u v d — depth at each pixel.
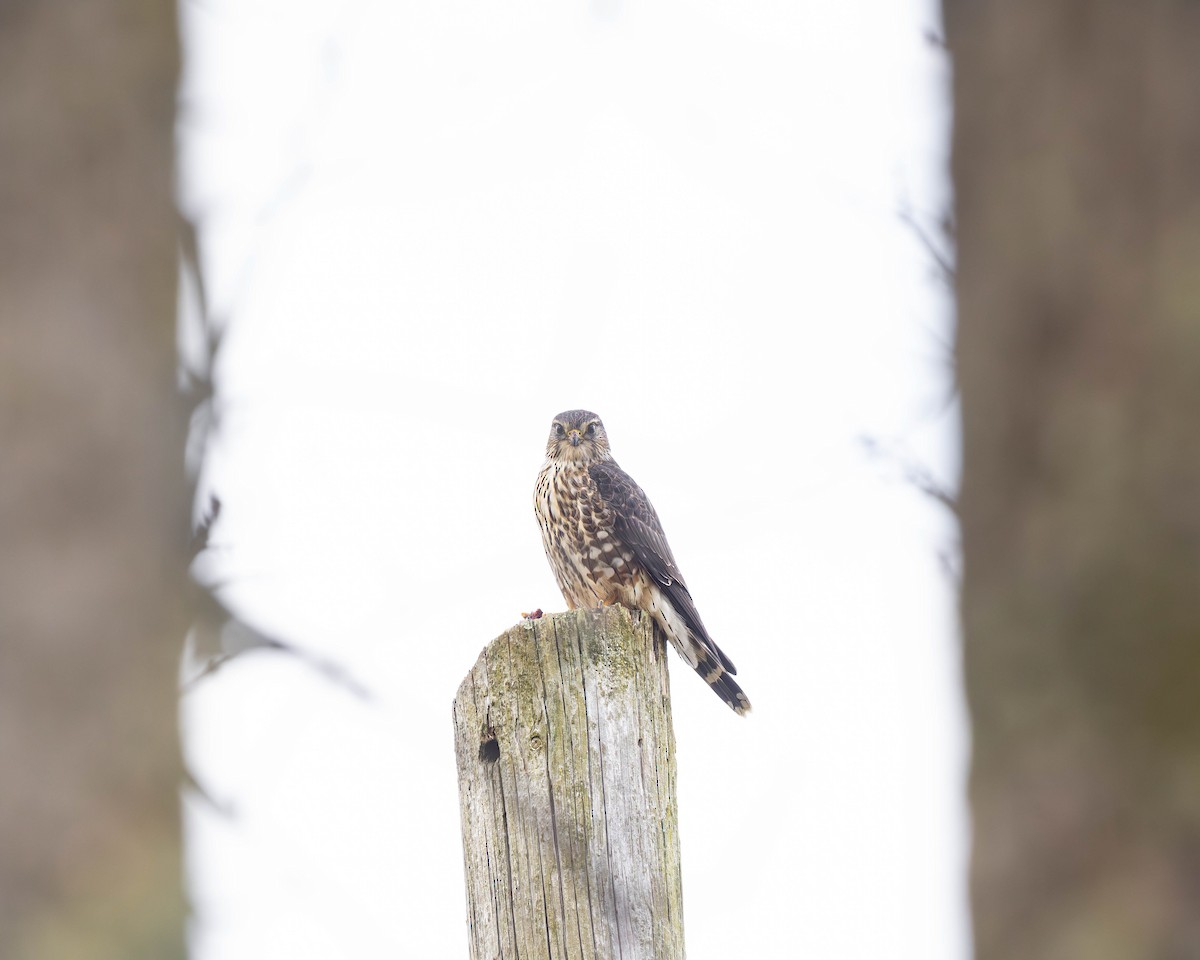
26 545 7.10
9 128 7.37
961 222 5.91
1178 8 5.28
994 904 5.23
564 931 6.97
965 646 5.56
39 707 7.00
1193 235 5.13
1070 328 5.39
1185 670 4.92
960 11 6.05
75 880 6.91
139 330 7.57
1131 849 4.93
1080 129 5.45
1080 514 5.20
